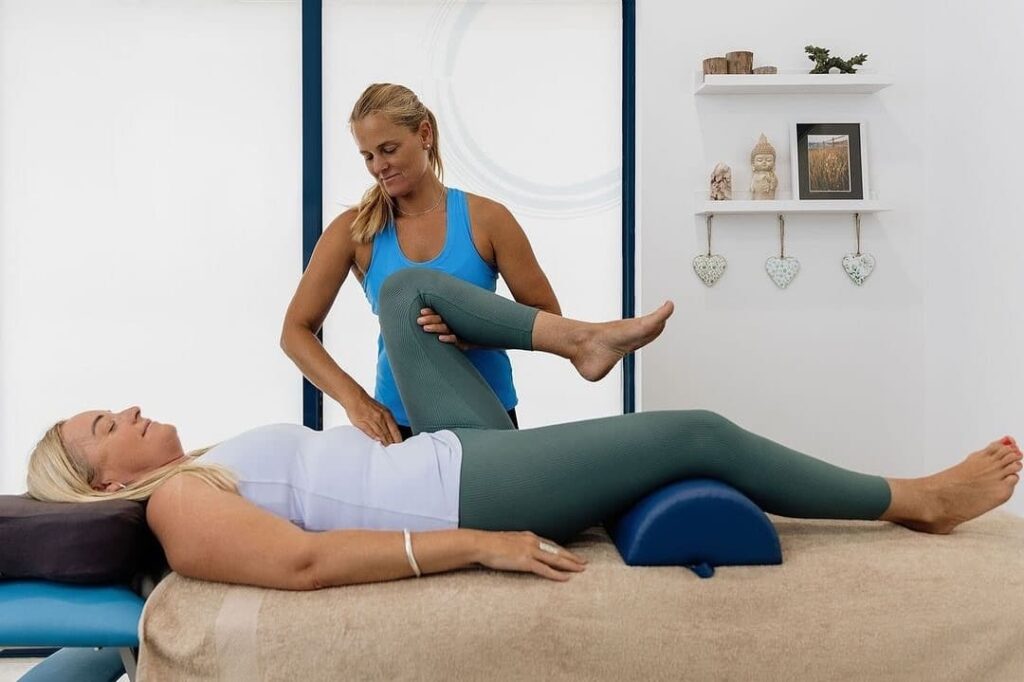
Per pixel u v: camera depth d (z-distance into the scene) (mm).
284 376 3279
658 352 3133
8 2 3164
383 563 1360
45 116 3188
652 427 1485
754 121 3107
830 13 3104
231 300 3260
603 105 3309
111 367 3232
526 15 3285
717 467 1489
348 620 1311
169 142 3225
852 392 3150
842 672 1341
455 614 1320
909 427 3150
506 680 1317
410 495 1479
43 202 3195
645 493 1521
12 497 1556
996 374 2697
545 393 3350
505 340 1774
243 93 3238
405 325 1767
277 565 1346
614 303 3344
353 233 2195
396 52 3264
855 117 3111
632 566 1435
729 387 3139
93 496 1525
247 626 1304
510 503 1469
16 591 1395
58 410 3219
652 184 3115
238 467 1493
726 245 3127
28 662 2750
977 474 1587
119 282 3225
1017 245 2562
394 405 2223
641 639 1328
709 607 1347
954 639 1349
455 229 2186
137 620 1365
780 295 3133
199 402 3264
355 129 2049
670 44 3096
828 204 3008
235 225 3250
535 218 3328
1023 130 2520
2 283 3193
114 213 3215
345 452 1535
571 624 1327
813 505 1544
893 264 3131
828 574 1406
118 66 3201
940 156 3014
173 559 1393
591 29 3293
